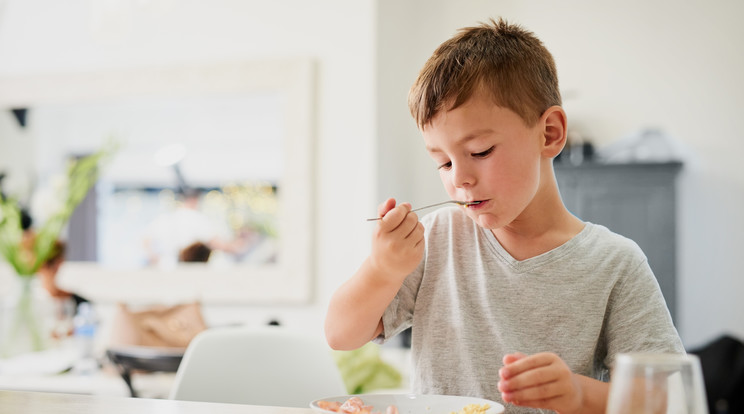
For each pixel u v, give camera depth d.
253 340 1.34
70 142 3.84
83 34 3.88
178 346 2.48
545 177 0.97
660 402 0.51
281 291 3.53
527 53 0.90
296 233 3.52
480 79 0.84
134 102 3.77
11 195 3.88
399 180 3.94
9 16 3.99
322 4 3.58
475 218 0.88
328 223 3.51
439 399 0.83
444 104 0.85
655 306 0.92
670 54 4.25
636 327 0.91
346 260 3.47
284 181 3.55
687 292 4.21
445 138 0.86
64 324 2.64
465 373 0.99
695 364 0.52
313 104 3.54
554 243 0.98
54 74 3.88
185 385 1.29
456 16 4.34
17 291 2.64
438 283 1.04
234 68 3.63
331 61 3.55
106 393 2.28
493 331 0.98
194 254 3.65
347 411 0.77
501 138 0.85
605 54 4.30
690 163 4.21
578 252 0.97
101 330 3.55
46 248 2.95
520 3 4.37
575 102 4.32
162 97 3.74
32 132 3.89
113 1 2.80
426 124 0.88
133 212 3.74
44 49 3.94
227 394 1.31
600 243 0.98
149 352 2.12
